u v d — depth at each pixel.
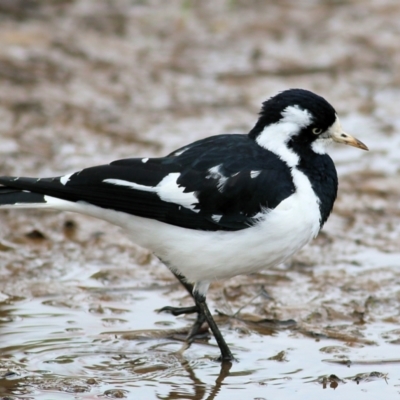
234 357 10.41
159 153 16.39
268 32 22.67
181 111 18.42
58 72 19.47
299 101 10.36
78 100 18.44
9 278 12.23
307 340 10.84
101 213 10.29
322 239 13.70
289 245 10.14
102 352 10.43
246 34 22.52
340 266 12.88
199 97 19.16
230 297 12.05
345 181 15.77
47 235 13.62
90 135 17.02
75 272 12.55
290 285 12.30
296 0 24.78
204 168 10.16
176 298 11.92
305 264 12.91
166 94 19.19
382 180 15.81
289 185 10.07
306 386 9.71
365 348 10.57
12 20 21.70
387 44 22.19
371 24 23.36
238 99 19.11
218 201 9.97
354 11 24.16
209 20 23.22
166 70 20.34
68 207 10.26
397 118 18.61
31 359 10.15
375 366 10.12
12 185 10.22
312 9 24.23
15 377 9.72
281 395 9.52
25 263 12.70
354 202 14.98
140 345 10.66
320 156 10.45
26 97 18.22
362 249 13.44
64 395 9.37
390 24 23.38
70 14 22.59
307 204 10.09
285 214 9.94
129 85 19.39
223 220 9.94
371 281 12.36
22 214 14.23
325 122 10.40
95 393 9.45
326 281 12.38
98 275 12.45
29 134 16.77
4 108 17.69
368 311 11.55
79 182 10.19
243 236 9.98
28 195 10.20
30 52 20.12
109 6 23.42
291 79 20.25
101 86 19.16
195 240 10.08
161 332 10.98
